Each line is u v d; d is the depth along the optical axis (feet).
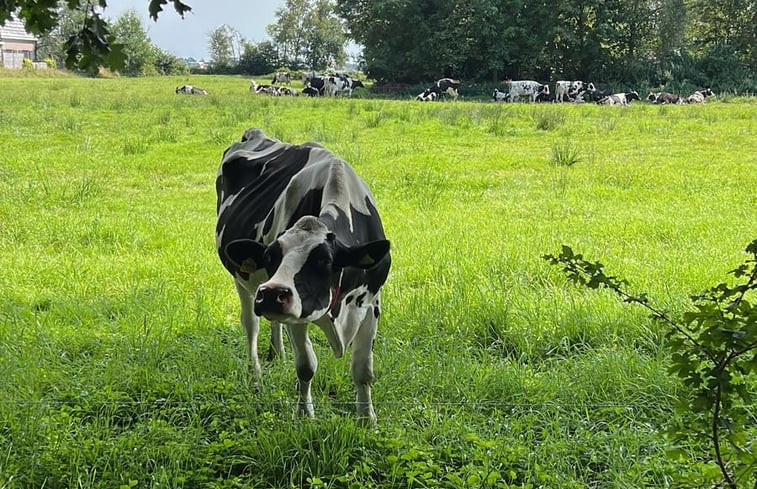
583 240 31.42
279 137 60.08
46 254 29.81
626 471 13.96
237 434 15.26
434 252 29.12
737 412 10.37
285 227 15.84
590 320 21.11
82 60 11.28
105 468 13.99
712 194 41.24
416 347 20.13
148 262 28.27
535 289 24.91
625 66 157.69
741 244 30.60
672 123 74.54
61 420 15.60
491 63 155.12
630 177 45.60
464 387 17.46
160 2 10.62
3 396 16.33
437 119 73.51
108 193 42.24
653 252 29.68
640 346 20.12
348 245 14.42
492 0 152.66
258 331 19.63
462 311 21.90
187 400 16.80
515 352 20.52
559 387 17.49
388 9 155.22
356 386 16.03
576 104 115.24
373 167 48.75
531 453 14.40
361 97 142.72
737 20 163.12
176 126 68.18
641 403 16.90
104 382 17.70
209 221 35.76
